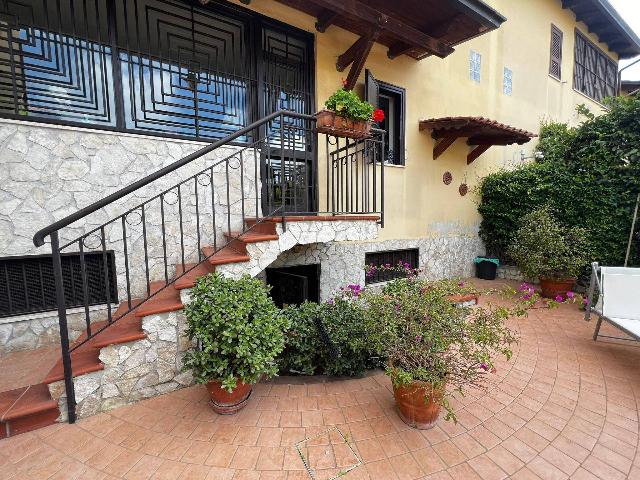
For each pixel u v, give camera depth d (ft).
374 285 16.76
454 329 6.56
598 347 11.03
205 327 6.91
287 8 12.71
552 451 6.19
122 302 10.07
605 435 6.65
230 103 12.21
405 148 17.47
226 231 11.98
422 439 6.48
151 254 10.64
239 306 7.01
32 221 8.95
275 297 13.97
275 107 13.11
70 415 6.91
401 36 12.94
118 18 11.57
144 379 7.80
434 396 6.47
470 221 22.11
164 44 13.62
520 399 7.91
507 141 19.70
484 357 6.24
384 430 6.73
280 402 7.78
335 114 10.59
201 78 11.62
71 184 9.39
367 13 11.53
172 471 5.68
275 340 7.21
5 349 8.89
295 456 6.01
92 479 5.52
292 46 13.20
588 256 17.08
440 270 20.08
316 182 14.05
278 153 13.26
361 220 11.60
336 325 9.41
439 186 19.67
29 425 6.67
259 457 5.99
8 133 8.55
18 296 9.07
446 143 18.51
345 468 5.74
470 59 20.56
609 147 17.24
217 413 7.29
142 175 10.37
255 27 12.23
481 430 6.77
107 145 9.82
